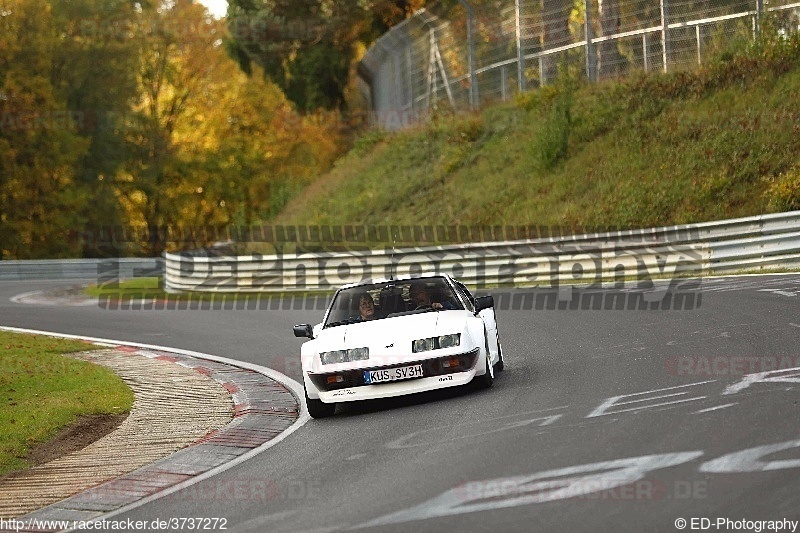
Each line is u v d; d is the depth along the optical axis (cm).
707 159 10100
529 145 12094
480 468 2478
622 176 10575
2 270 15412
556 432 2783
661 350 4134
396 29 15275
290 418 3788
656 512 1975
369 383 3581
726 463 2266
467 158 13138
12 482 3041
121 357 5756
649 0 11925
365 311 4006
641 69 11944
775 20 11138
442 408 3447
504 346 4947
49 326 7662
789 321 4500
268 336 6406
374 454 2842
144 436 3606
